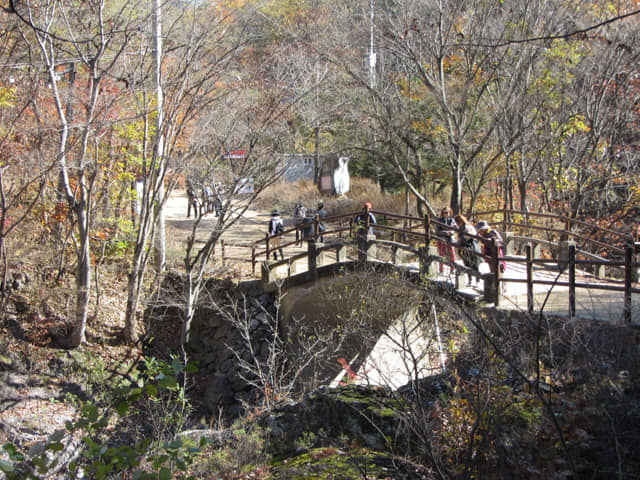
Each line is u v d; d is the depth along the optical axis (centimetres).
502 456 591
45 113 1542
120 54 1452
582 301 1023
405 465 659
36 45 1511
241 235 2588
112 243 1858
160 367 538
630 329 750
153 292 1766
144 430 1193
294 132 1636
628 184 1969
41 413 1327
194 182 1582
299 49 1870
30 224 1716
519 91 1848
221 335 1673
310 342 1454
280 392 1248
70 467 507
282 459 851
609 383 650
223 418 1425
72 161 1476
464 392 700
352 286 1340
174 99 1530
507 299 1032
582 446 602
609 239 1898
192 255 2027
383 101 1998
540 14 1809
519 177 2088
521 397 681
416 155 2123
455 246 1141
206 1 1588
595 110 1895
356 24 2047
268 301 1672
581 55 1817
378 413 802
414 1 1972
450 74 2080
